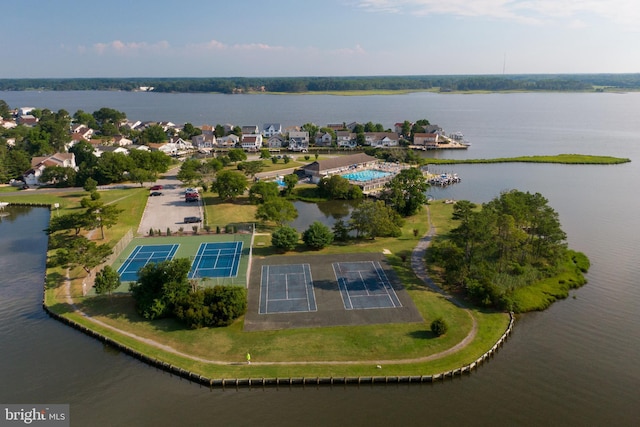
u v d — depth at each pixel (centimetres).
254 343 5412
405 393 4712
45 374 5006
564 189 13325
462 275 6894
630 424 4247
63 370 5084
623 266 7850
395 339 5500
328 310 6153
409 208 10694
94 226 8925
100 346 5553
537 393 4691
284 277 7188
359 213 8944
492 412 4412
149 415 4388
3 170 13888
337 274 7294
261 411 4444
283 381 4794
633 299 6688
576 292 6938
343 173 15025
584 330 5881
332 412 4428
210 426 4238
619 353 5372
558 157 18038
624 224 10075
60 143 18575
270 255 8119
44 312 6362
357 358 5144
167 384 4859
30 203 11806
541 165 17038
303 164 17200
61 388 4781
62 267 7556
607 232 9556
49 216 10869
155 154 14412
